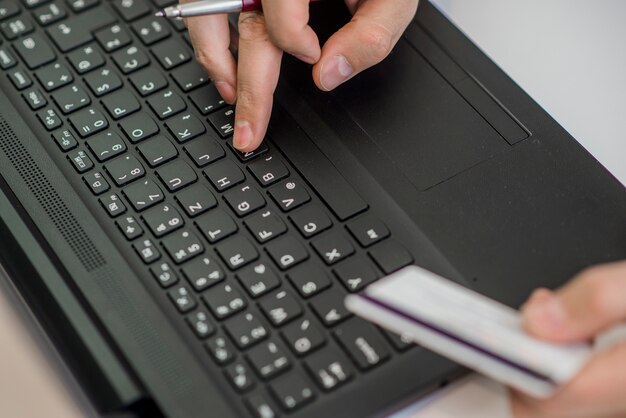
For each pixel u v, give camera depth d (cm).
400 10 57
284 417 46
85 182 55
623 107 63
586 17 68
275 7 54
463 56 60
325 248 51
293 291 50
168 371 47
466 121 57
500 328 43
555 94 64
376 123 57
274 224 52
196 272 51
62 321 50
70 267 52
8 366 50
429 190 54
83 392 48
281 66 60
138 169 55
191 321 49
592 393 44
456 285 50
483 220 52
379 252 51
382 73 59
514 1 69
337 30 61
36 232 53
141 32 62
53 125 58
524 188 54
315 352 47
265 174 55
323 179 54
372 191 54
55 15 63
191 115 58
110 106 58
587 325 43
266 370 47
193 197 54
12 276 53
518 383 40
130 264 51
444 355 47
